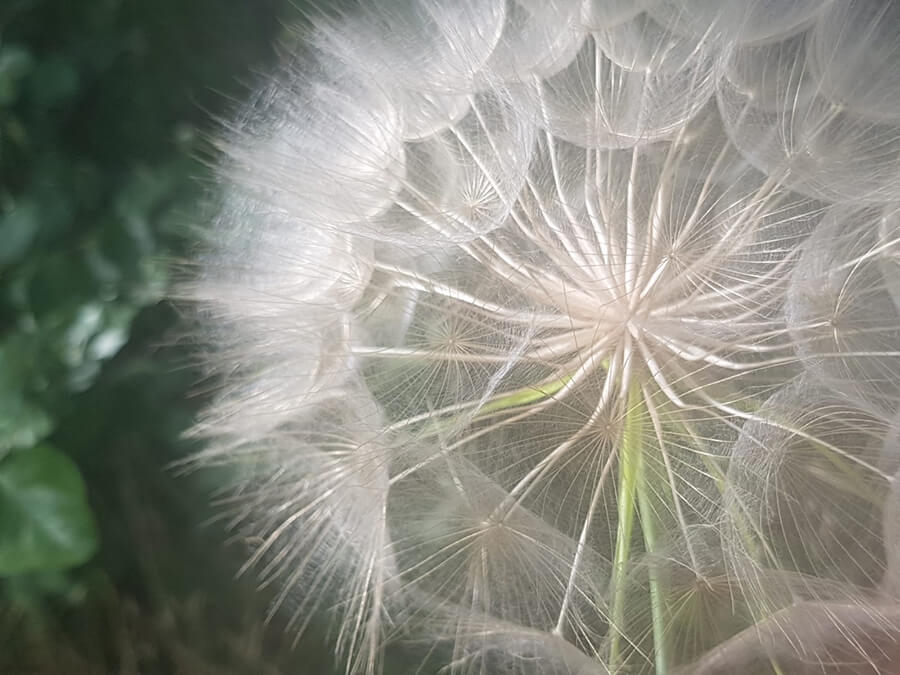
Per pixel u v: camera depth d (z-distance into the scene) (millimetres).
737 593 78
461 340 85
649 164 88
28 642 115
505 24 89
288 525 91
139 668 116
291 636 113
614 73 87
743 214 86
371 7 94
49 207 117
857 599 77
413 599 82
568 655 77
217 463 99
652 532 81
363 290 88
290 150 89
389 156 89
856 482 79
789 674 78
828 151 84
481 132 88
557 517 81
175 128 127
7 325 110
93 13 125
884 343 81
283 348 89
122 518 118
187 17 129
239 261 92
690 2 86
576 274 86
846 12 87
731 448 82
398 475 82
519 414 83
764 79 87
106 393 115
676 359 85
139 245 112
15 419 102
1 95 119
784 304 84
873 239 83
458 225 84
